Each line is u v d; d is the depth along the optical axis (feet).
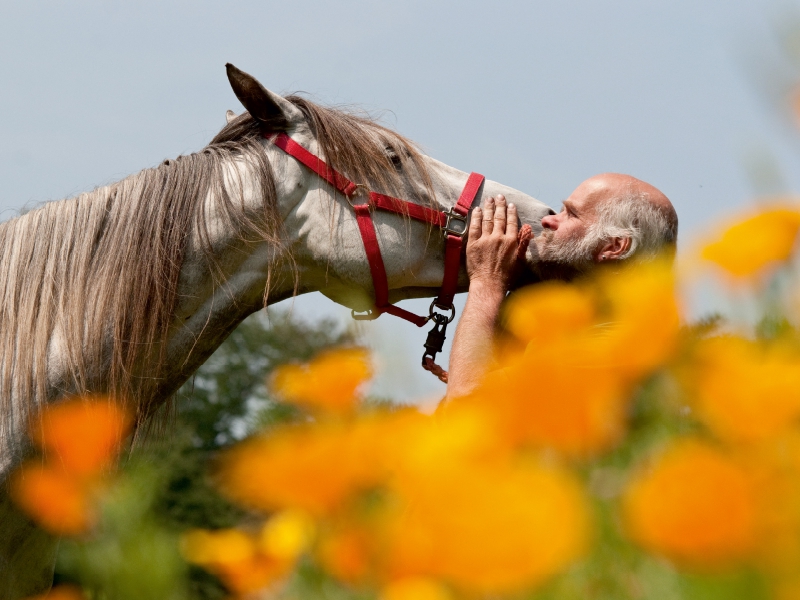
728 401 2.81
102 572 4.60
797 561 2.17
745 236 3.58
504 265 17.13
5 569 14.92
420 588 3.02
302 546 4.44
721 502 2.25
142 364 15.71
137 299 15.40
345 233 17.28
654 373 3.63
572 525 2.57
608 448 3.50
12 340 14.99
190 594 4.83
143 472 5.26
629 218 16.69
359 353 4.75
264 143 17.58
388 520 3.70
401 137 18.28
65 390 14.94
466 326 16.02
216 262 16.38
